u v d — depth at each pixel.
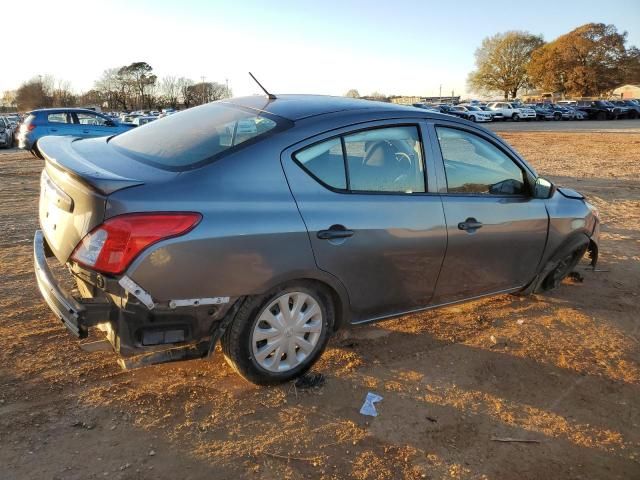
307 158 3.08
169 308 2.67
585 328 4.35
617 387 3.53
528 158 17.91
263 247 2.83
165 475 2.53
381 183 3.37
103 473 2.51
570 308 4.72
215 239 2.68
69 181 2.73
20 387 3.11
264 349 3.08
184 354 2.87
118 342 2.67
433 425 3.02
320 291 3.20
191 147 3.06
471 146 3.88
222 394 3.16
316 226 3.01
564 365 3.76
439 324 4.27
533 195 4.21
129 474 2.52
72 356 3.48
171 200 2.63
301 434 2.87
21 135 16.38
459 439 2.93
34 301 4.29
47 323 3.91
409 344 3.90
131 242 2.50
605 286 5.28
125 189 2.57
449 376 3.53
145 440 2.75
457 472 2.68
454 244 3.66
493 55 95.12
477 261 3.87
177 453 2.67
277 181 2.95
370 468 2.66
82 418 2.88
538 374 3.63
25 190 10.14
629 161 16.98
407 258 3.45
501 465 2.76
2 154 18.66
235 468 2.60
